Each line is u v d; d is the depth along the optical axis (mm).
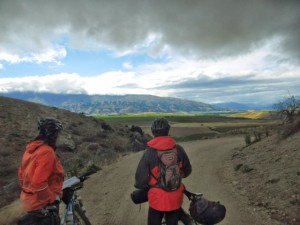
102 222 8438
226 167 14406
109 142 43812
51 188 5047
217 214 4918
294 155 11789
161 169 5004
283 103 19031
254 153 15414
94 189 11773
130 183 12336
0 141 39250
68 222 5500
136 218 8578
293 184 9438
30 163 4883
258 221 7816
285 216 7844
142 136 58219
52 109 58312
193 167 15086
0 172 29906
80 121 53844
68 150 37406
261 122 159625
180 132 88375
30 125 47750
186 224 5082
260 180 10906
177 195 5031
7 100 56312
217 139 31938
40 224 4852
